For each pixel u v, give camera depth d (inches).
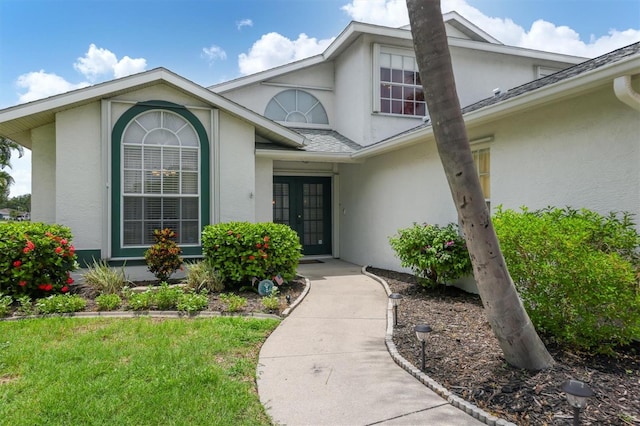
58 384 133.6
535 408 114.9
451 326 200.5
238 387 133.7
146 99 321.7
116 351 164.6
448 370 145.3
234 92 462.9
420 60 134.7
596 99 192.9
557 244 156.6
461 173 133.0
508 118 247.8
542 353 140.6
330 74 502.9
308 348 175.8
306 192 488.4
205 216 336.2
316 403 125.7
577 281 149.8
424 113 461.4
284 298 267.9
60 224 302.5
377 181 404.8
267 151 365.1
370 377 145.2
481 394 125.9
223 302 250.5
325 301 264.4
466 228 137.8
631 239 162.6
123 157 316.8
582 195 199.9
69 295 253.1
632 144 176.7
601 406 114.0
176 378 138.1
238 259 284.8
